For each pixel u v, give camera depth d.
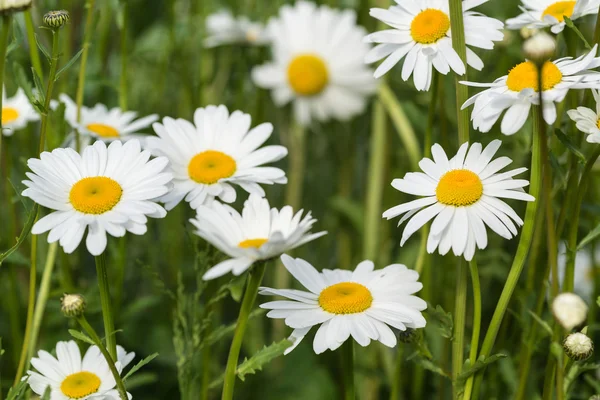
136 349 0.89
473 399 0.70
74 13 0.93
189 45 0.94
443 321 0.70
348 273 0.71
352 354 0.70
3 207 0.88
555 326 0.72
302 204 1.06
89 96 0.93
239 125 0.76
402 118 0.88
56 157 0.70
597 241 0.86
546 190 0.67
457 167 0.70
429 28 0.72
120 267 0.82
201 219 0.68
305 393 0.91
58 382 0.71
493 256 0.83
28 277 0.88
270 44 1.02
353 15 1.01
